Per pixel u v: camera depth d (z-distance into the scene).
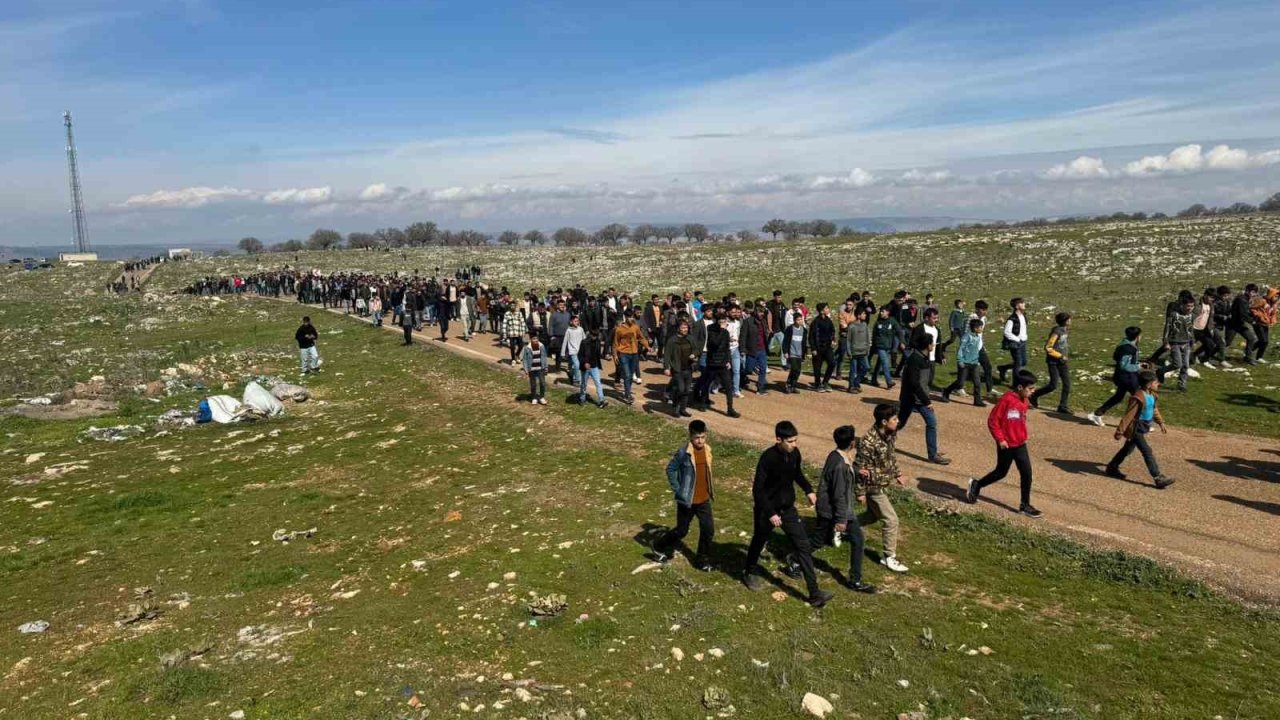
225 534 10.57
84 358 30.00
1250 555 8.21
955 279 45.00
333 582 8.73
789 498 7.59
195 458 14.87
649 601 7.63
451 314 36.94
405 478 12.97
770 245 86.88
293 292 66.88
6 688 6.54
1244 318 18.12
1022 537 8.94
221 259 113.56
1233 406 14.43
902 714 5.59
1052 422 14.10
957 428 14.02
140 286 70.25
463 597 7.97
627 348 17.27
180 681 6.36
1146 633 6.75
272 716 5.81
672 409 16.70
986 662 6.27
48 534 10.73
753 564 7.87
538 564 8.73
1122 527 9.16
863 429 14.29
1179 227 58.00
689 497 8.11
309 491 12.36
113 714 5.98
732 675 6.24
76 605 8.39
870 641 6.68
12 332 39.31
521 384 21.00
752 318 17.62
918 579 8.03
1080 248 52.81
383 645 6.99
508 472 12.87
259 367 27.05
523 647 6.80
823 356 17.73
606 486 11.66
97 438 16.75
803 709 5.69
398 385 22.45
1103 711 5.54
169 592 8.66
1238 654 6.33
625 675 6.28
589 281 59.34
